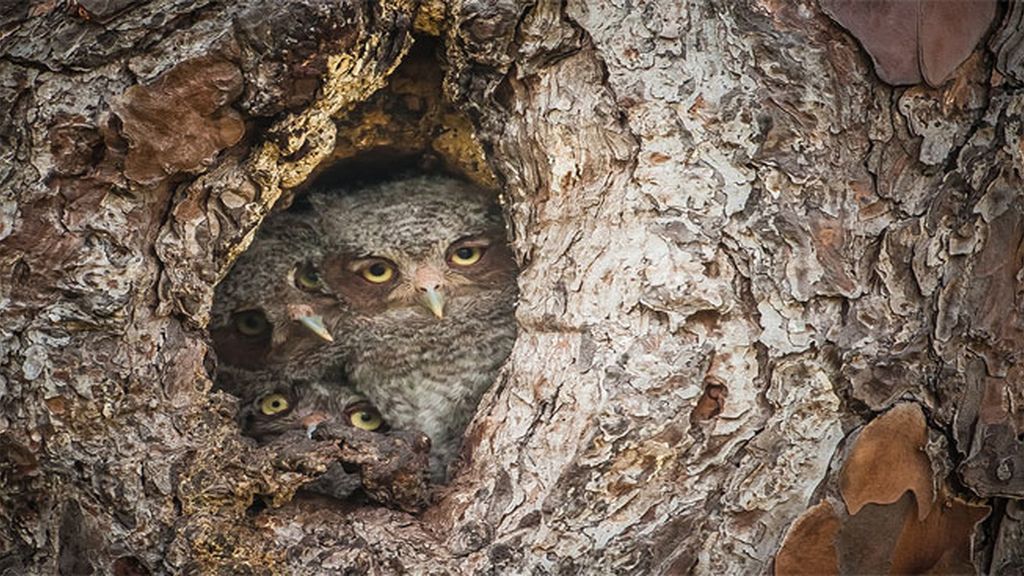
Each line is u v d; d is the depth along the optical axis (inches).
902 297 199.6
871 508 199.5
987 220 204.1
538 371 205.3
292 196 258.2
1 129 191.8
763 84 199.2
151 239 196.1
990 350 204.7
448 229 269.4
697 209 197.3
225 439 196.7
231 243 203.3
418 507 202.7
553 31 202.8
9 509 196.2
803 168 197.9
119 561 192.5
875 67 199.6
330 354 264.5
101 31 189.6
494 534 196.4
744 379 195.3
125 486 191.3
